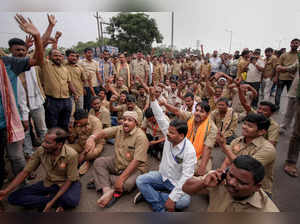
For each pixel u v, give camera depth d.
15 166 2.30
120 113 4.66
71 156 2.13
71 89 3.97
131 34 21.91
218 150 3.81
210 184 1.38
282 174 2.96
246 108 3.31
